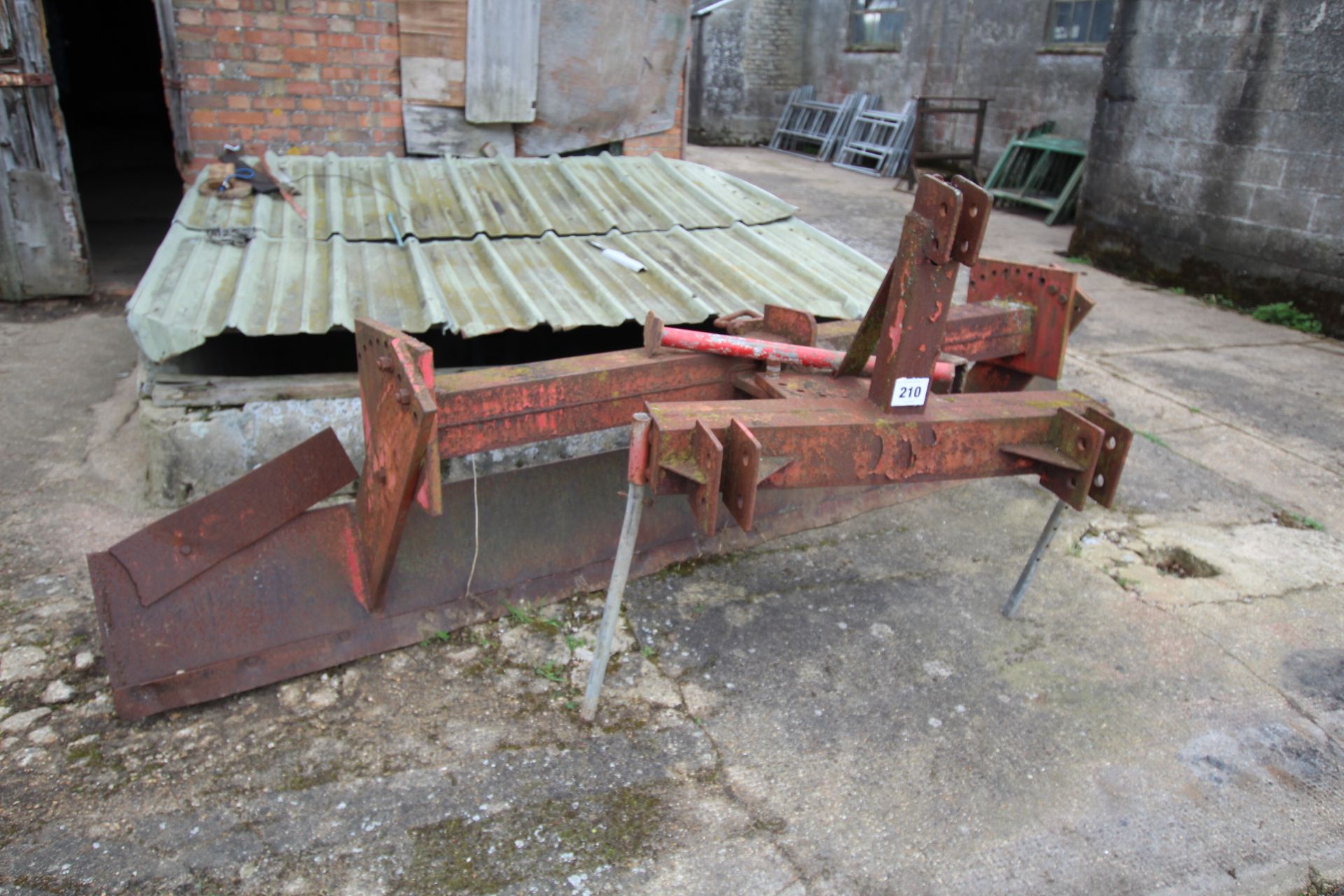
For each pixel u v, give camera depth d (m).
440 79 5.27
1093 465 2.55
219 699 2.57
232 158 4.62
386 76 5.16
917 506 3.98
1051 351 3.38
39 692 2.57
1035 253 9.38
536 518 3.08
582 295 3.87
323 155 5.18
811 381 2.83
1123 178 8.58
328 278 3.72
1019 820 2.38
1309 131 6.90
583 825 2.26
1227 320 7.32
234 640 2.56
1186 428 5.01
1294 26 6.87
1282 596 3.48
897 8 14.05
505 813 2.28
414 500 2.54
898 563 3.55
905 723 2.70
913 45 13.81
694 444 2.26
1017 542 3.74
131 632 2.45
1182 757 2.64
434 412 2.06
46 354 5.04
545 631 2.98
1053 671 2.98
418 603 2.85
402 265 3.96
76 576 3.09
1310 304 7.11
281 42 4.92
